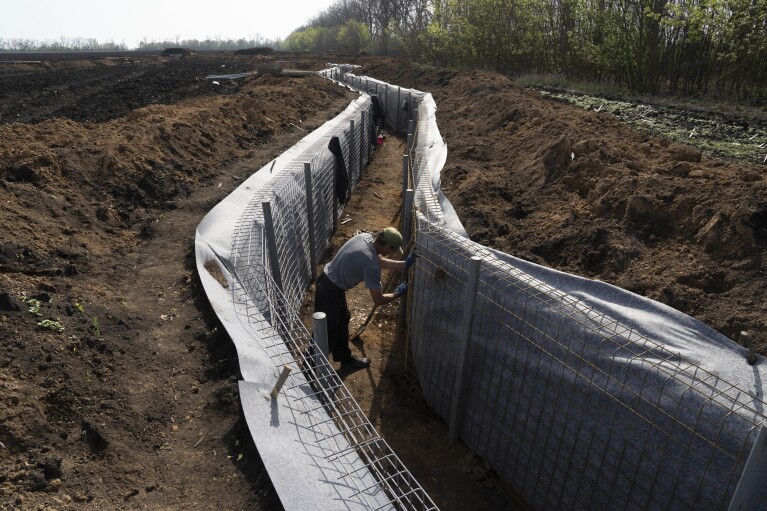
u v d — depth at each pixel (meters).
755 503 2.36
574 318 3.33
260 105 11.67
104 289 4.36
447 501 4.05
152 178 6.77
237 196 6.23
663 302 3.84
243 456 2.75
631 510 3.10
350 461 2.66
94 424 2.90
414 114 15.76
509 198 6.37
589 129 7.32
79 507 2.40
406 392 5.29
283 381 2.93
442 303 4.59
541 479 3.78
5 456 2.56
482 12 18.69
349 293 7.05
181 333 3.92
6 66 23.25
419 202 5.59
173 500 2.53
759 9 9.89
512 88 12.88
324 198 7.80
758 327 3.34
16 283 3.83
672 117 9.12
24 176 5.63
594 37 14.47
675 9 10.81
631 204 4.92
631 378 2.98
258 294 4.46
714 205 4.46
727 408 2.56
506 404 3.97
